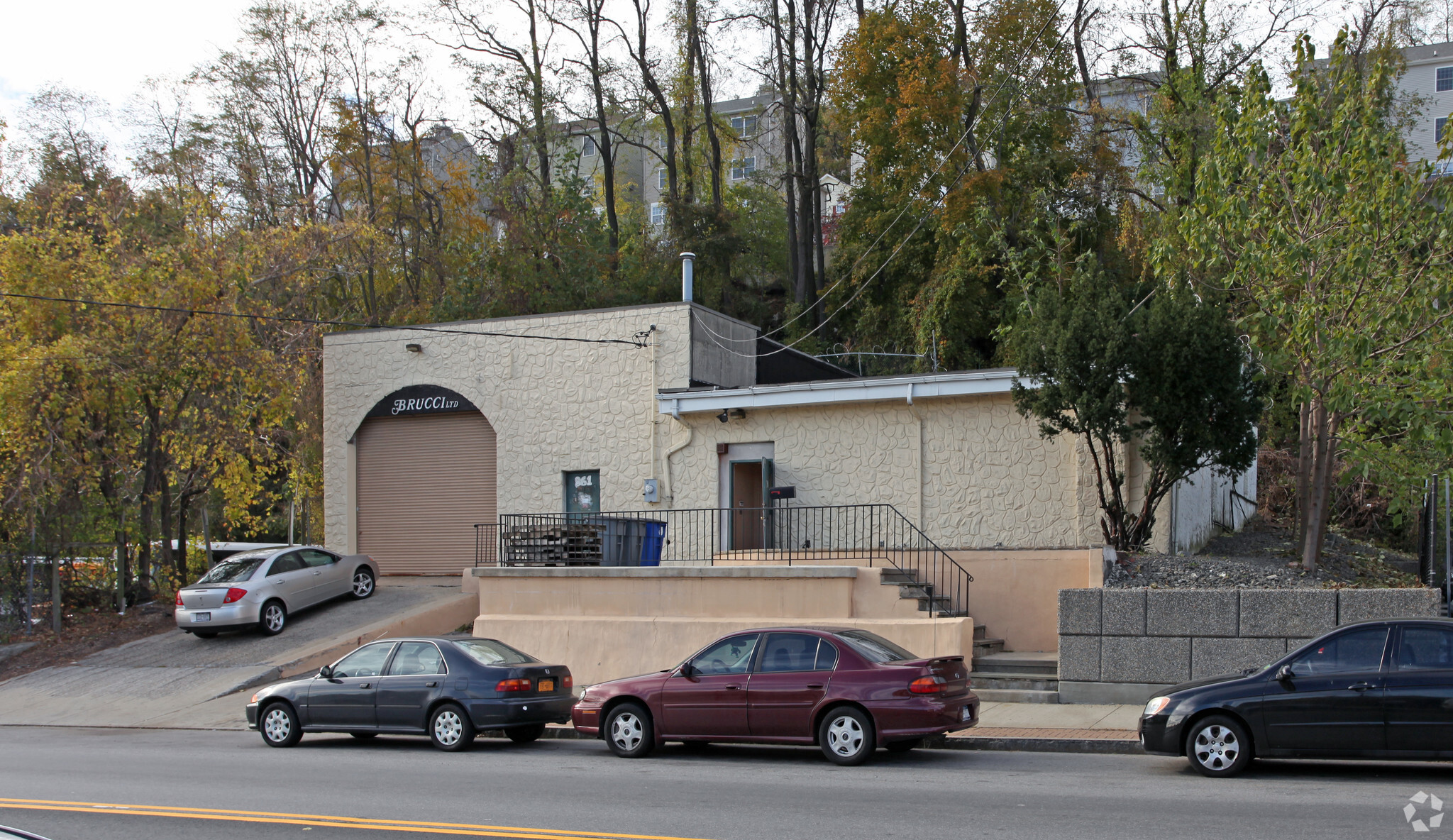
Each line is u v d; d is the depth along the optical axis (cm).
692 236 3950
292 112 3797
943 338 2975
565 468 2284
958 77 3070
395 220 3791
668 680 1195
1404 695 923
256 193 3706
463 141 4144
